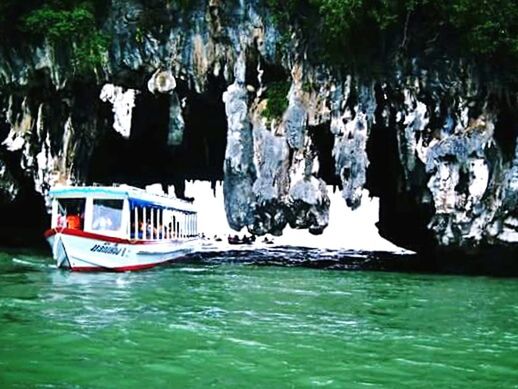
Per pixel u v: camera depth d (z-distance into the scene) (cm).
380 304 1597
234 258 3016
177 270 2344
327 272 2417
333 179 3161
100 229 2203
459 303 1645
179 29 2697
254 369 965
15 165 3269
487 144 2364
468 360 1047
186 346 1091
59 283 1822
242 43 2647
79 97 2927
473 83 2361
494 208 2384
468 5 2223
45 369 941
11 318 1284
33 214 3669
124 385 878
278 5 2575
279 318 1366
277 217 2647
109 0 2680
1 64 2759
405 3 2297
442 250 2652
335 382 912
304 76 2580
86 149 3062
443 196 2411
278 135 2602
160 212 2555
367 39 2452
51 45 2692
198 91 2762
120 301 1534
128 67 2756
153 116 3247
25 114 2902
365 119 2519
